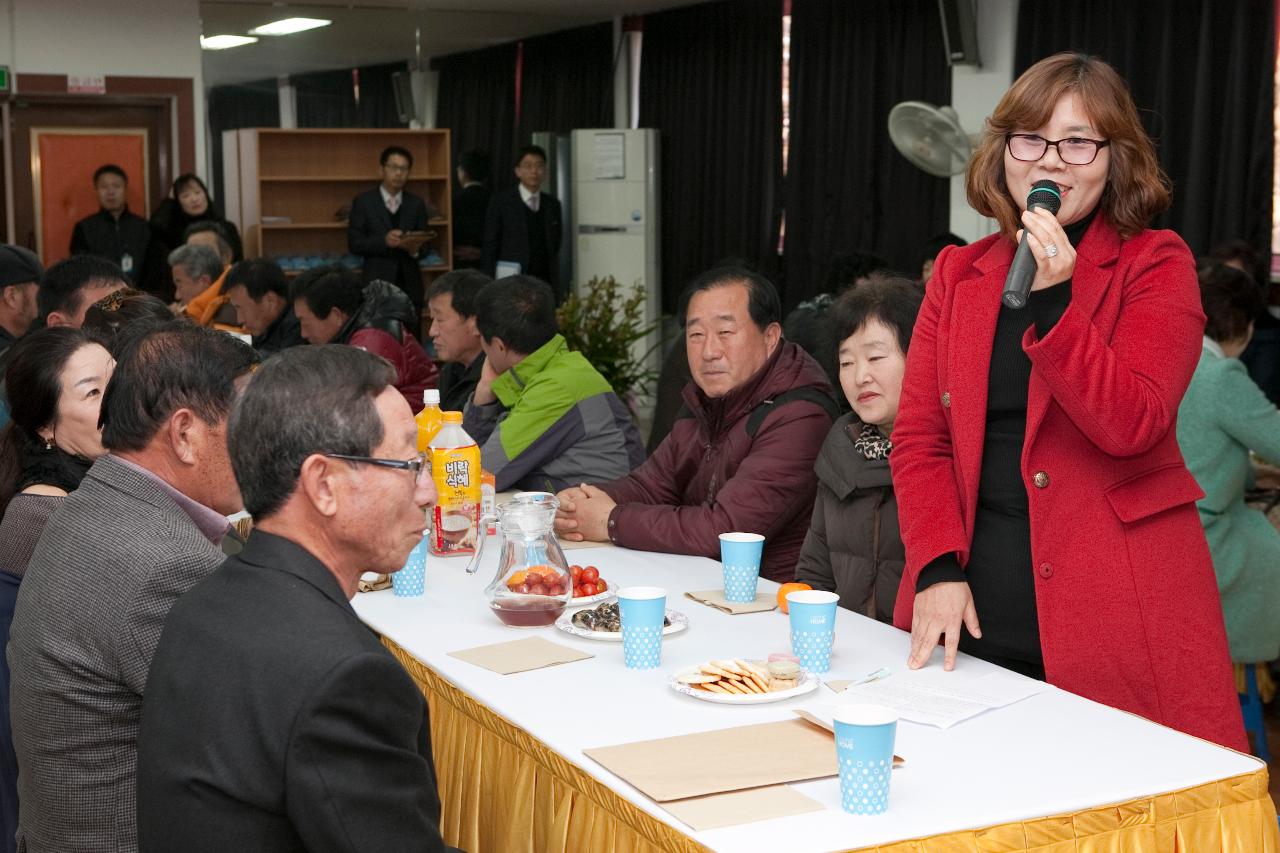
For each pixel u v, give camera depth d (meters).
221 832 1.26
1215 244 6.26
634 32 10.19
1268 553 3.48
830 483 2.47
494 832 1.79
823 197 8.52
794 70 8.66
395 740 1.28
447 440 2.73
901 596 2.13
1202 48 6.22
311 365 1.35
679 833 1.39
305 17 9.51
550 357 3.62
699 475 2.99
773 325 2.89
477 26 10.05
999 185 2.02
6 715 2.12
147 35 9.10
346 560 1.39
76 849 1.60
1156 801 1.49
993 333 1.98
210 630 1.32
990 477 2.00
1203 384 3.39
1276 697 4.02
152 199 9.31
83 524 1.64
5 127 8.91
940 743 1.64
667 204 9.96
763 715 1.74
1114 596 1.90
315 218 9.78
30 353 2.17
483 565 2.65
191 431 1.69
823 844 1.35
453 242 10.01
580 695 1.83
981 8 7.29
